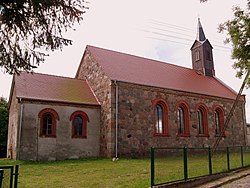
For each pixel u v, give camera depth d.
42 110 19.94
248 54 14.36
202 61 34.06
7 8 6.13
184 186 11.15
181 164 11.73
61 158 20.00
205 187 11.21
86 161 18.73
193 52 35.47
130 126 21.53
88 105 22.06
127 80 22.52
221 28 15.29
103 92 22.47
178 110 25.59
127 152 20.94
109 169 14.81
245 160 18.08
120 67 24.80
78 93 23.16
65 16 6.99
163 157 11.01
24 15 6.38
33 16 6.49
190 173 12.34
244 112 31.77
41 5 6.34
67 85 23.83
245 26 14.25
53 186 10.66
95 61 24.64
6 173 8.79
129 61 27.27
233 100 30.53
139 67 26.69
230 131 29.50
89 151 21.36
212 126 27.61
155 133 22.89
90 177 12.50
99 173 13.59
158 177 10.62
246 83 16.50
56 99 20.80
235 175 14.34
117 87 21.58
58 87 22.84
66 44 7.20
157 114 23.92
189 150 12.59
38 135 19.42
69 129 20.81
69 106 21.17
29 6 6.27
